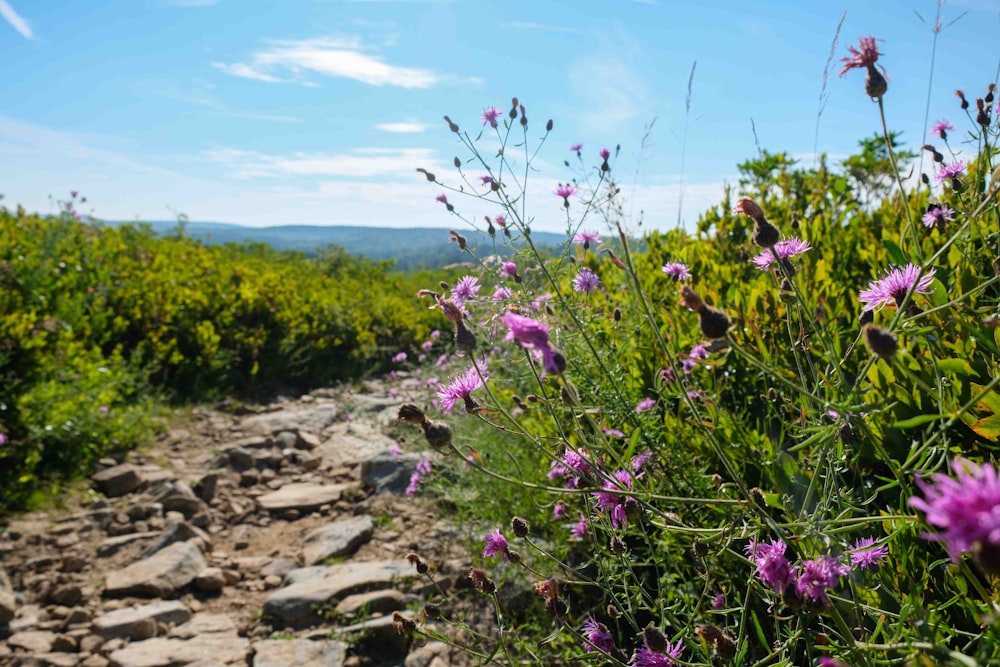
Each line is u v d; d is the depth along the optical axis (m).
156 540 4.50
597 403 2.65
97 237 10.37
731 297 2.70
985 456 1.73
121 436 6.14
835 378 1.80
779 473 1.92
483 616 3.24
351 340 10.48
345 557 4.28
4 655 3.37
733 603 2.12
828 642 1.57
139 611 3.72
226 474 5.74
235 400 8.24
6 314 6.05
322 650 3.24
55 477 5.28
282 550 4.56
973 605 1.32
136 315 8.46
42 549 4.41
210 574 4.09
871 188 4.41
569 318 2.88
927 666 1.16
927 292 1.72
